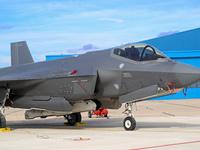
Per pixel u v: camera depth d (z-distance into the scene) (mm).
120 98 11523
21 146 7852
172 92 10977
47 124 15438
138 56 11570
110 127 12844
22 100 13188
